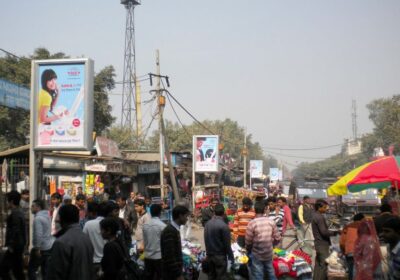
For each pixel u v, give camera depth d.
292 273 10.38
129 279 6.75
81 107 12.41
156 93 23.83
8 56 36.59
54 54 41.56
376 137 75.06
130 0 48.16
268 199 14.84
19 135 36.22
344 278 9.45
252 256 9.25
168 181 32.00
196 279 10.72
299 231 15.84
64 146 12.36
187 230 18.03
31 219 11.46
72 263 5.47
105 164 21.47
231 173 56.94
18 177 17.17
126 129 47.25
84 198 11.91
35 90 12.55
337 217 23.27
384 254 7.90
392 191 15.92
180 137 64.12
